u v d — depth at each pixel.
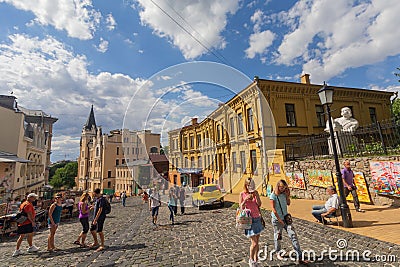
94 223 5.18
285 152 10.59
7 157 12.05
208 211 9.28
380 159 6.20
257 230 3.29
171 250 4.70
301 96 14.91
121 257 4.44
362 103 16.97
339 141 8.21
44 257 4.75
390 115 17.80
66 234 7.42
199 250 4.55
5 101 18.83
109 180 37.09
